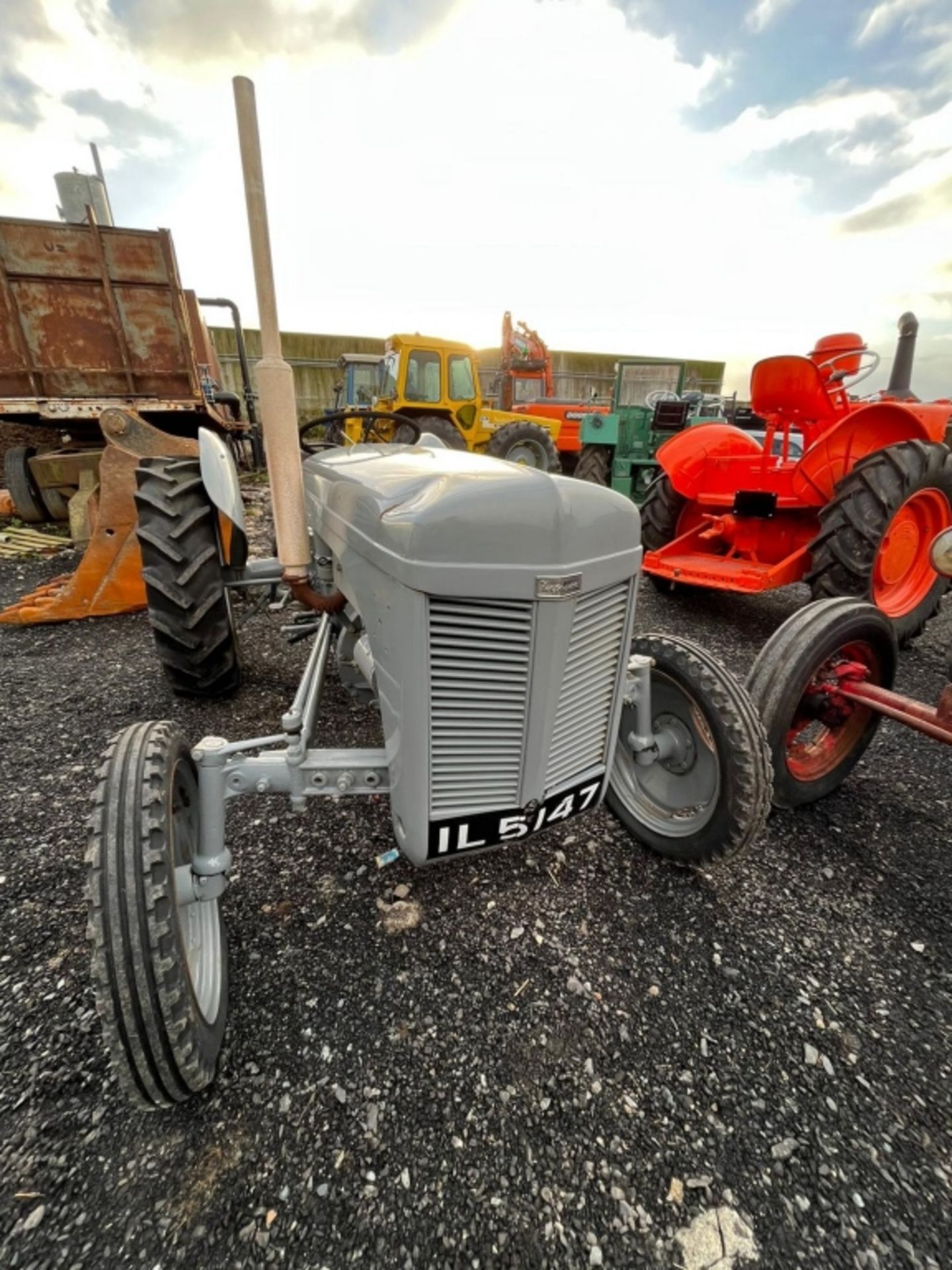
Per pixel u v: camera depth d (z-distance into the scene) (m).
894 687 2.97
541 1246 0.95
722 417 9.62
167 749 1.15
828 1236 0.96
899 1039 1.27
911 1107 1.15
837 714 1.84
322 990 1.35
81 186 6.07
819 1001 1.35
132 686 2.71
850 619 1.75
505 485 1.05
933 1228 0.97
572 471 8.75
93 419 5.04
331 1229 0.96
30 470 5.40
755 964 1.43
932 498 3.12
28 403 4.64
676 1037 1.26
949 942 1.50
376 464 1.49
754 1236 0.96
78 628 3.38
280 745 2.23
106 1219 0.96
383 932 1.50
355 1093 1.15
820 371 3.28
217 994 1.21
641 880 1.68
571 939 1.49
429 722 1.12
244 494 6.90
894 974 1.42
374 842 1.80
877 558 2.97
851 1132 1.10
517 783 1.24
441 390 7.02
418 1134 1.09
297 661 3.02
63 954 1.42
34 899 1.57
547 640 1.11
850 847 1.82
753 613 4.03
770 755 1.51
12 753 2.20
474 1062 1.21
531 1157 1.06
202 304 7.53
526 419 7.77
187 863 1.22
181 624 2.31
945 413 3.40
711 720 1.53
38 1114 1.11
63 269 4.49
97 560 3.38
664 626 3.74
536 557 1.05
